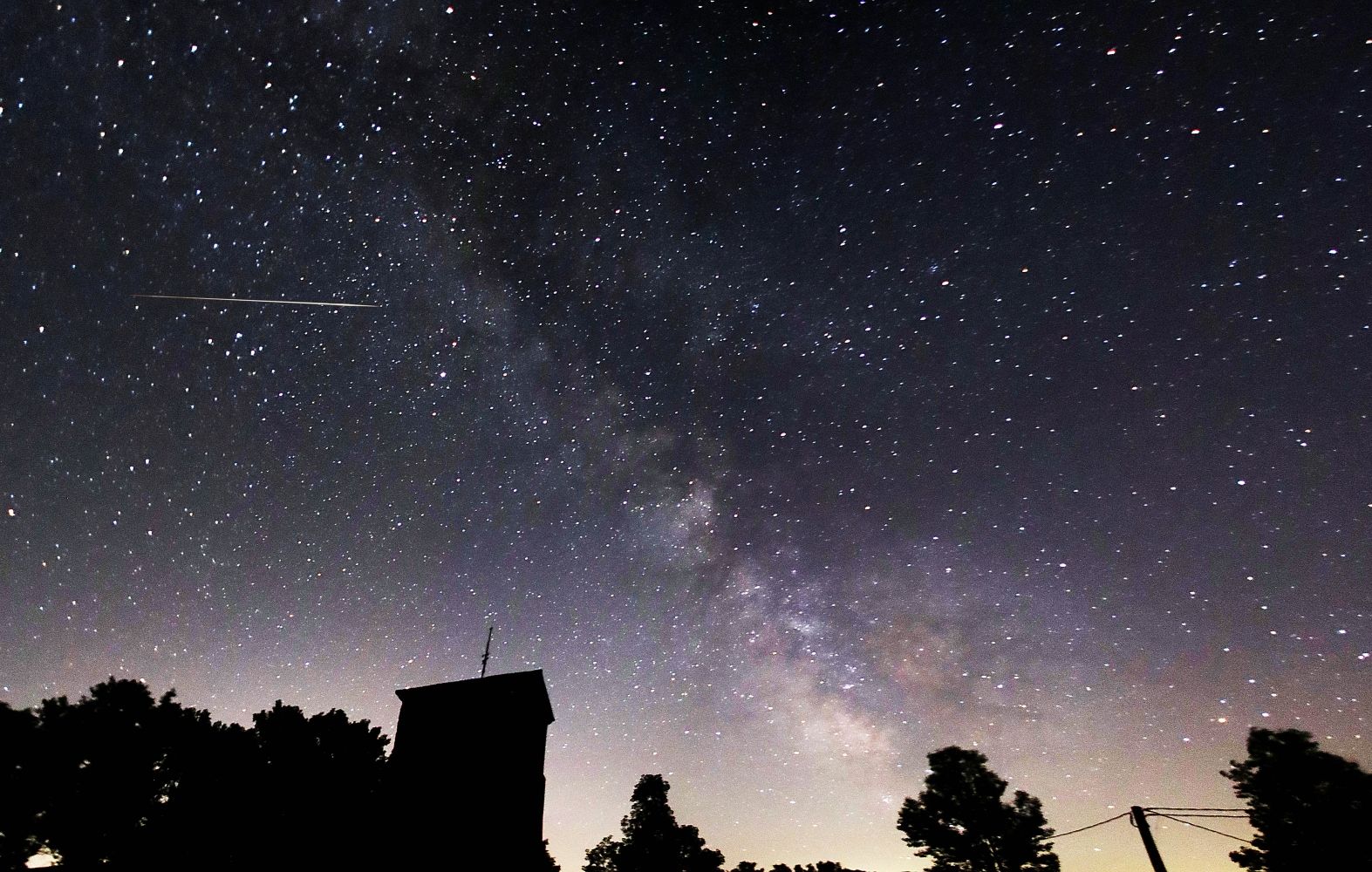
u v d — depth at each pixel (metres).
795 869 24.91
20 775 11.23
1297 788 13.80
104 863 11.80
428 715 16.33
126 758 12.16
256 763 13.70
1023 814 17.66
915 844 18.39
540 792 16.22
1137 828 13.95
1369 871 12.97
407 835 14.12
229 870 12.80
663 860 22.89
